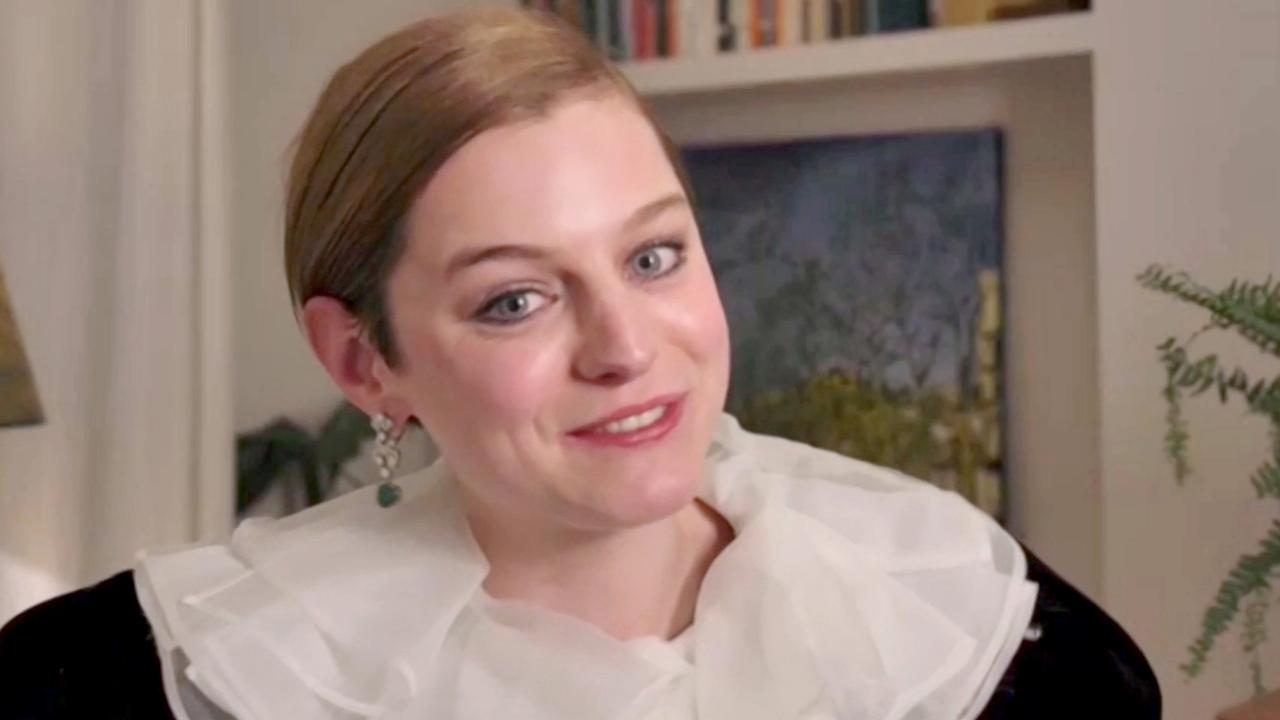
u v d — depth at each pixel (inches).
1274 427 49.6
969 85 65.5
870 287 67.3
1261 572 47.5
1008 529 65.2
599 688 27.5
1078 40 57.9
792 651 28.9
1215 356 51.3
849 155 67.7
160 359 52.3
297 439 68.1
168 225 52.2
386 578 29.2
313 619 28.3
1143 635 57.4
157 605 29.2
